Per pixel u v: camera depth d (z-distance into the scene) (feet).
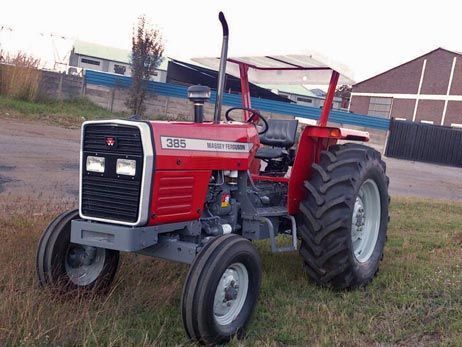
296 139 18.63
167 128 13.07
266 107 79.92
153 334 12.57
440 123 123.95
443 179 67.67
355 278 16.61
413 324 14.17
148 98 80.02
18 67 67.72
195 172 13.64
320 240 16.08
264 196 16.88
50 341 11.41
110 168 12.84
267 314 14.53
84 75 77.05
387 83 135.74
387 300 15.96
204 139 14.05
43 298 13.12
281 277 17.40
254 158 17.35
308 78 19.81
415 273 18.49
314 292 16.48
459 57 120.47
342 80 18.95
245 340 13.09
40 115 62.03
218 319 12.86
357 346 12.87
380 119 88.99
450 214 33.81
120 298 14.02
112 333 11.94
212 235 14.42
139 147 12.46
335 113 87.97
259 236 15.57
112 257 15.08
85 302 13.57
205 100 14.61
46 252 13.91
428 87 126.62
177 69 97.86
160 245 13.46
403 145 89.66
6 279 14.28
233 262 12.82
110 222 12.91
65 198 25.94
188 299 12.16
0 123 53.11
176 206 13.24
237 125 15.56
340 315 14.70
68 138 50.47
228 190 15.17
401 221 29.19
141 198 12.41
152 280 15.71
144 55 77.56
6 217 19.60
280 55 17.43
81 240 13.14
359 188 16.58
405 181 60.39
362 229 17.92
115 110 78.64
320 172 16.58
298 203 17.13
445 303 15.35
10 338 11.37
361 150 17.24
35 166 35.45
